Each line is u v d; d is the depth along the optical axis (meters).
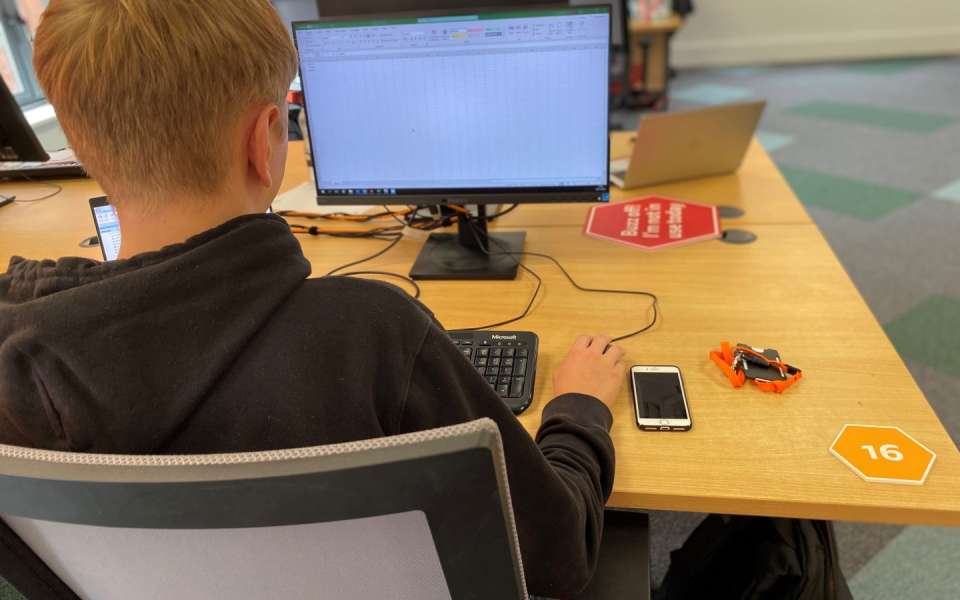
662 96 4.97
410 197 1.33
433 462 0.40
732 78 5.64
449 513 0.44
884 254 2.82
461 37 1.19
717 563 1.16
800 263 1.28
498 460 0.42
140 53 0.51
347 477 0.40
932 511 0.76
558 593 0.74
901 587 1.52
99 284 0.50
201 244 0.53
